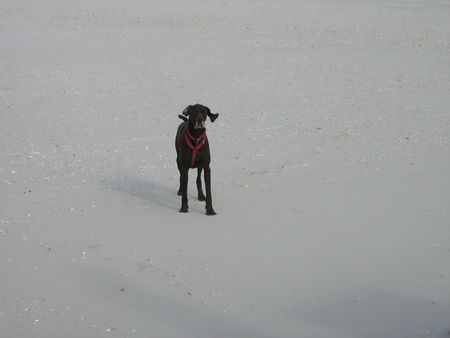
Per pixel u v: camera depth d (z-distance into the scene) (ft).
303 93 61.16
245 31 95.76
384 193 34.32
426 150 42.96
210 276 24.48
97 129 49.37
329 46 85.87
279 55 79.30
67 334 20.29
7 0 116.78
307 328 20.39
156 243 27.84
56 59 73.92
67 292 23.26
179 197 34.91
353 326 20.47
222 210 32.35
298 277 24.23
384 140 45.70
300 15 111.45
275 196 34.27
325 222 30.04
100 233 29.14
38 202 33.68
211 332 20.25
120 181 37.78
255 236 28.48
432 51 83.41
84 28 94.53
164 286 23.71
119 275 24.64
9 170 39.37
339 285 23.48
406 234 28.32
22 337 20.15
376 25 103.24
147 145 45.42
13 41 83.76
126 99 58.49
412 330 20.11
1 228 29.73
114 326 20.75
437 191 34.45
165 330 20.43
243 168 39.86
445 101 57.72
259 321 20.94
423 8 123.85
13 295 23.03
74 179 38.01
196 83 64.95
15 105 55.31
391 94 60.59
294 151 43.39
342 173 38.29
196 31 94.79
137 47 82.12
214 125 50.78
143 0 121.39
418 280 23.70
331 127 49.65
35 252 26.96
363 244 27.30
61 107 55.36
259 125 50.57
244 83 65.16
